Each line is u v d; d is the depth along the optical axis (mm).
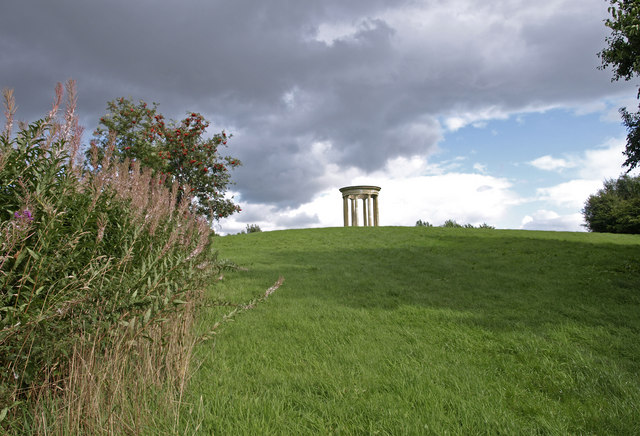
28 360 2537
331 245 21188
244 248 20469
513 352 5332
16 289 2723
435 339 5848
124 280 3199
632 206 38688
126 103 18812
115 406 2852
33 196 2703
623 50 10430
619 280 10508
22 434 2545
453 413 3410
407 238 23094
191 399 3465
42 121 3012
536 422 3350
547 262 14328
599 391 4074
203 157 21828
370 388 3928
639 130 11812
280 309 7453
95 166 3789
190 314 4621
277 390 3809
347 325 6445
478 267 13773
